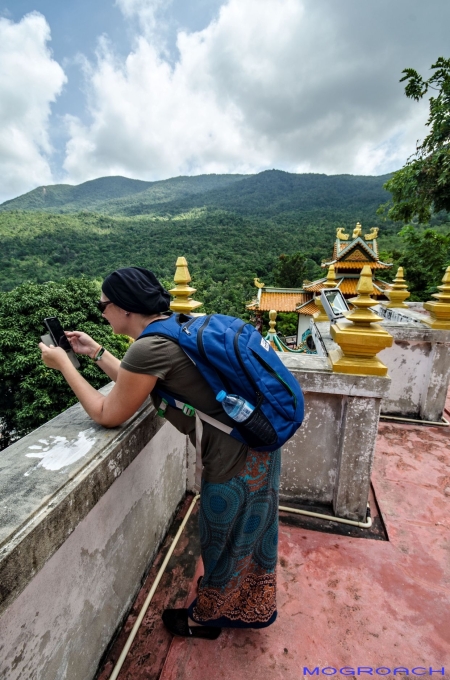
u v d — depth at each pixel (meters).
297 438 1.95
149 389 0.98
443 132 10.01
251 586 1.26
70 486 0.91
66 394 10.09
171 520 1.85
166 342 0.96
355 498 1.89
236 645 1.30
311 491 2.03
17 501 0.82
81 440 1.12
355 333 1.69
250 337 1.00
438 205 10.93
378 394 1.70
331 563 1.66
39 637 0.89
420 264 14.22
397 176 11.44
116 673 1.21
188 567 1.62
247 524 1.12
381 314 4.17
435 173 10.27
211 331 0.97
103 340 10.98
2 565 0.67
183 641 1.31
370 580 1.57
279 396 0.96
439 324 2.82
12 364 9.72
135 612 1.43
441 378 2.91
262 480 1.10
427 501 2.07
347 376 1.71
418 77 10.05
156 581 1.53
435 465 2.42
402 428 2.93
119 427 1.22
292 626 1.37
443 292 2.89
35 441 1.11
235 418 0.93
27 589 0.83
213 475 1.06
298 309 21.14
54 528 0.83
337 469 1.92
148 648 1.30
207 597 1.20
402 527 1.88
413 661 1.25
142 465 1.44
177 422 1.15
